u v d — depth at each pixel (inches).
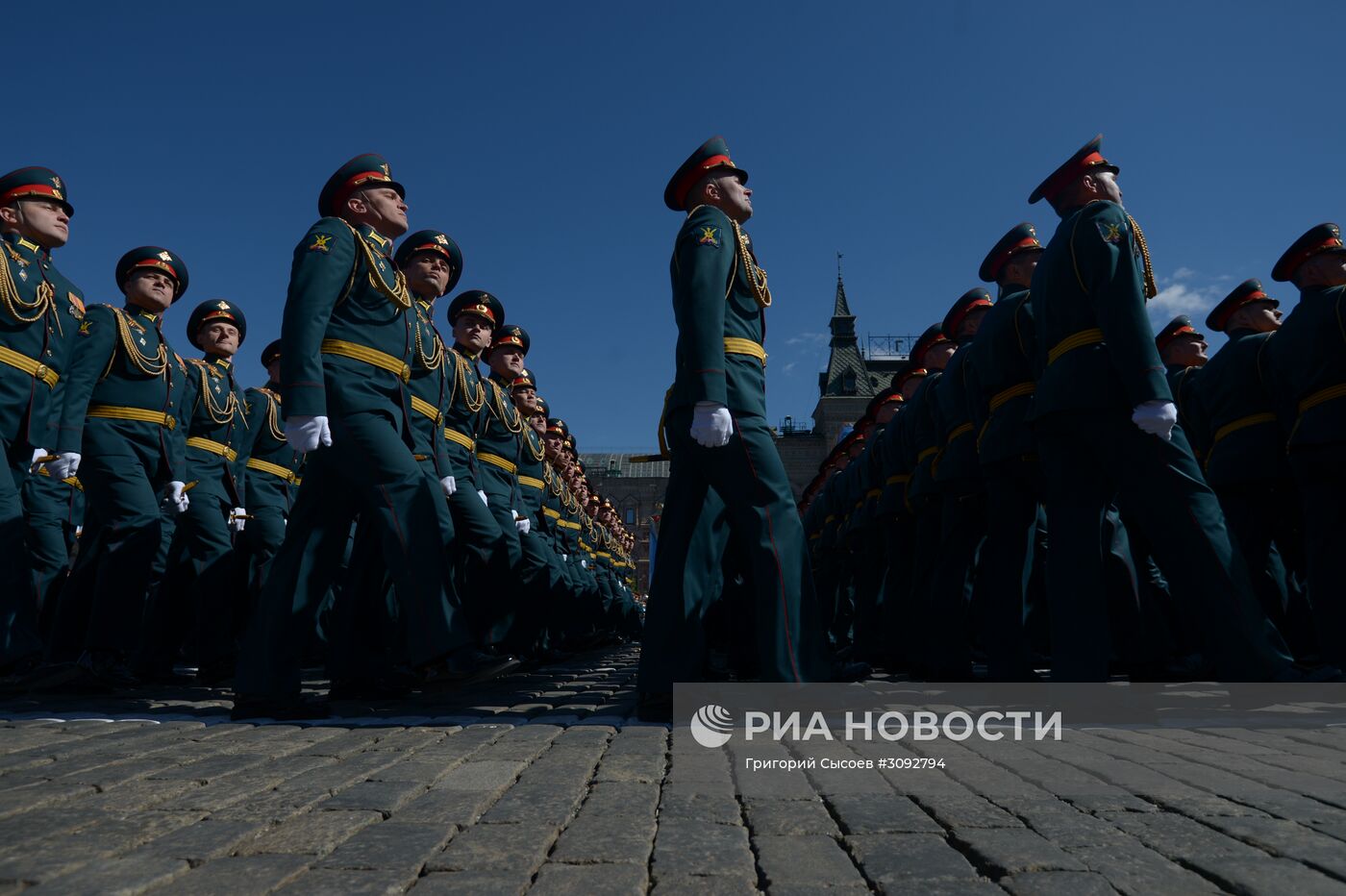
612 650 518.0
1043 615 256.4
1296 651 231.8
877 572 319.3
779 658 145.9
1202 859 67.9
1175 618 231.1
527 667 304.8
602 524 650.2
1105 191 167.6
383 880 64.4
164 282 236.1
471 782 97.3
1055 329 162.9
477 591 265.4
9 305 185.0
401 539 164.1
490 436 299.0
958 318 241.1
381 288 171.5
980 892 61.9
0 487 179.0
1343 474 185.9
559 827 79.0
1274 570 237.1
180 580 273.6
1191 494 152.0
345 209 176.7
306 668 340.2
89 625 219.6
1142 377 148.6
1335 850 69.8
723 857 70.2
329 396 166.4
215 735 133.4
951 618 225.3
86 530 228.7
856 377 2252.7
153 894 61.7
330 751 117.3
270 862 68.6
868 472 321.1
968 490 219.0
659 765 106.7
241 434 292.0
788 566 150.6
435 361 218.5
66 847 72.1
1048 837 74.2
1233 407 231.3
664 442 167.0
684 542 159.0
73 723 149.3
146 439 228.1
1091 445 157.0
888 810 83.7
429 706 187.0
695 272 152.7
